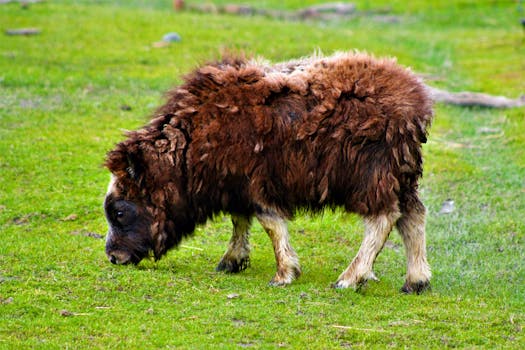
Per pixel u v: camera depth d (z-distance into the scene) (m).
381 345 9.91
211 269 13.30
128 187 12.45
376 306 11.38
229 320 10.58
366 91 11.77
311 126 11.77
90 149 19.88
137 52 30.45
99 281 12.02
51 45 30.67
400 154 11.65
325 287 12.13
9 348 9.49
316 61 12.47
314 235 15.40
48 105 23.31
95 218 15.88
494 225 16.06
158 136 12.34
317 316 10.83
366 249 11.87
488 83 29.25
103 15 36.88
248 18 40.84
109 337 9.94
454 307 11.45
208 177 12.24
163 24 35.66
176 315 10.74
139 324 10.40
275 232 12.27
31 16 35.50
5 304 10.94
